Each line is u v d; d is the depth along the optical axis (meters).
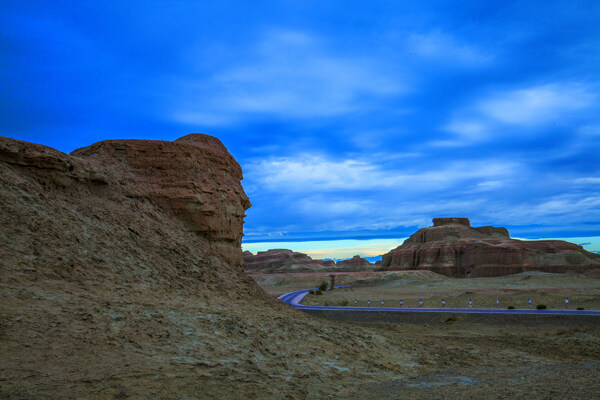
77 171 26.12
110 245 22.23
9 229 17.75
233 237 37.50
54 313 13.12
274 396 11.12
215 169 38.97
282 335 18.59
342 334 21.97
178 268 25.48
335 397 11.82
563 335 38.50
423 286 133.25
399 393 12.45
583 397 10.94
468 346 28.86
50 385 8.91
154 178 33.62
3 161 22.69
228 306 22.55
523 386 13.34
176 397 9.70
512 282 126.88
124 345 12.50
